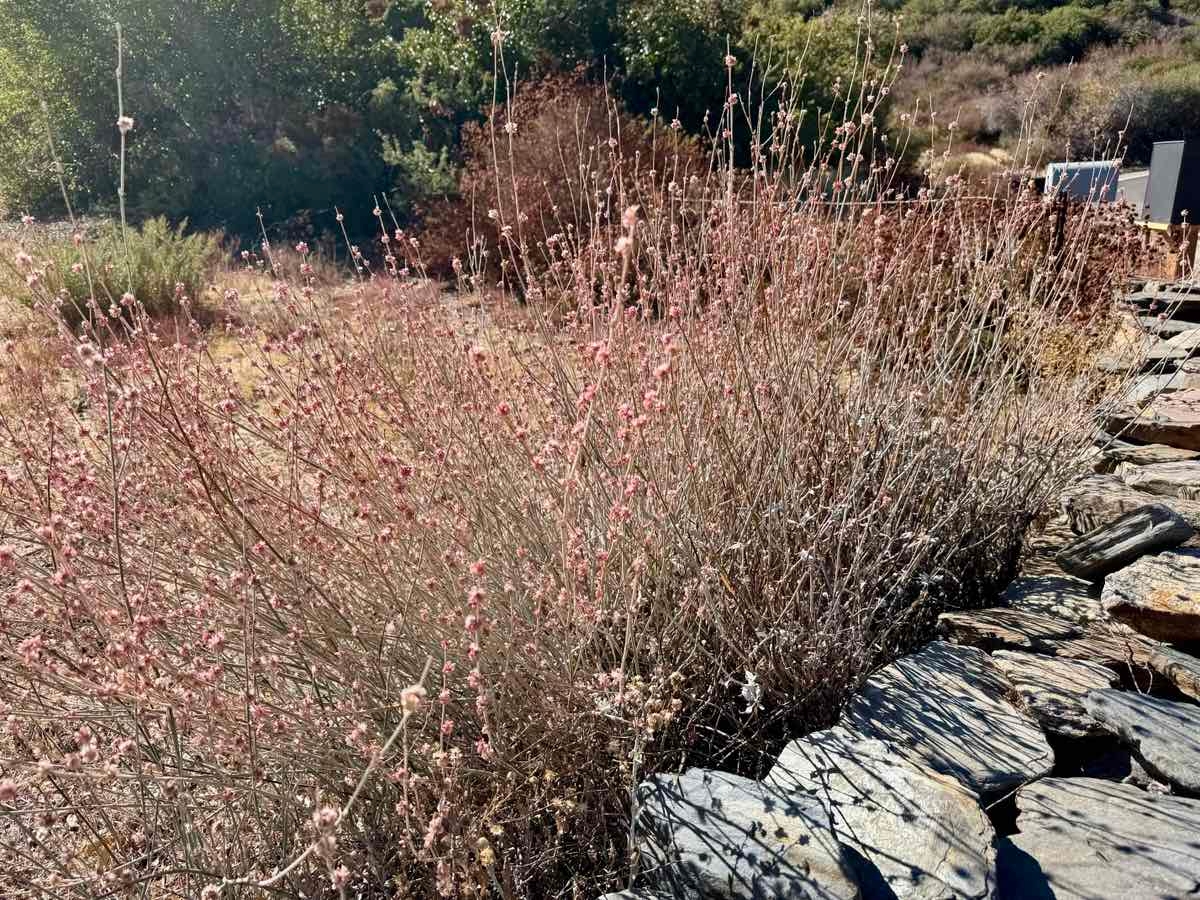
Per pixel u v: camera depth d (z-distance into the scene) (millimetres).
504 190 9547
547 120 10141
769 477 2662
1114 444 4117
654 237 3264
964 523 2965
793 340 2934
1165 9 26703
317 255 10406
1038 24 24125
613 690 2117
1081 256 4008
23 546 2777
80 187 14867
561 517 2215
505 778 2090
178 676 1854
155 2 14586
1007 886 1804
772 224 3062
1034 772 2125
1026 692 2357
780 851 1797
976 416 3275
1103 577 2949
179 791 1823
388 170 14797
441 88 16016
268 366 2736
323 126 15172
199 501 2350
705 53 14680
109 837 2152
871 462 2932
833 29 12219
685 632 2287
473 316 3473
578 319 3139
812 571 2395
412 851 1795
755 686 2094
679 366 2730
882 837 1871
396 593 2234
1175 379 4594
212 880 1839
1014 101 18672
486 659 2117
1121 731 2168
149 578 2070
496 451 2598
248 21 15195
